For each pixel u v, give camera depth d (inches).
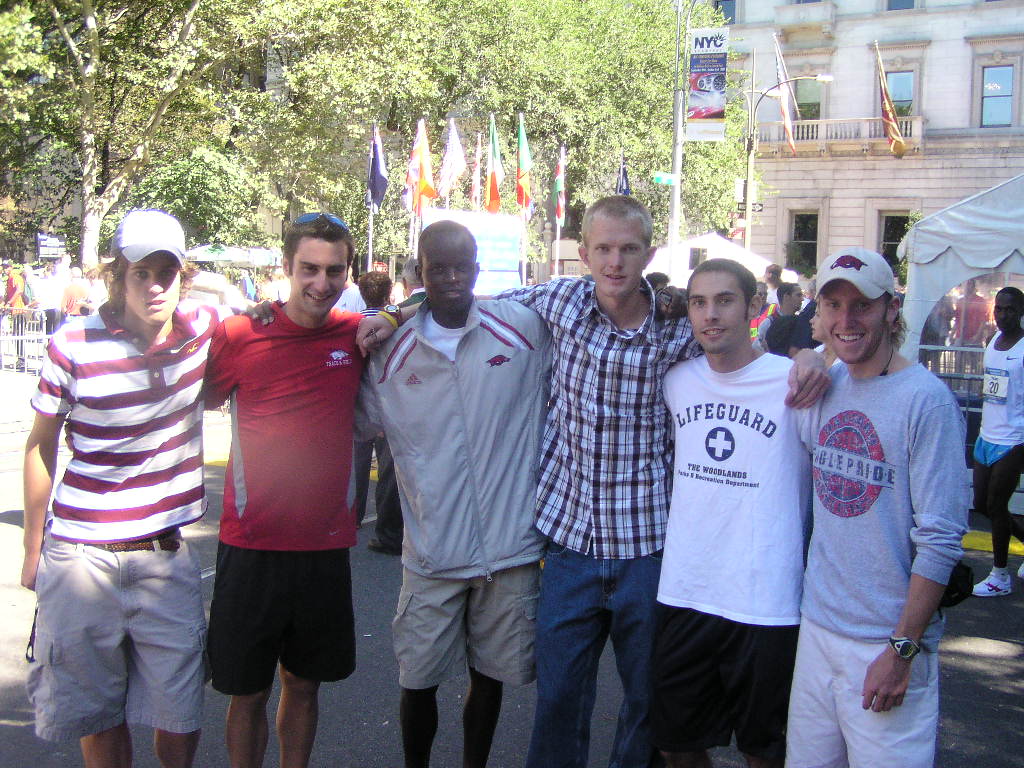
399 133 1144.8
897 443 97.6
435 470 124.9
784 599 109.3
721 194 1173.1
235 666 120.0
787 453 110.3
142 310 110.9
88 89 810.8
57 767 141.3
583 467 122.3
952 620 214.8
